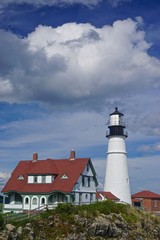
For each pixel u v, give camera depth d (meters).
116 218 56.94
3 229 44.19
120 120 85.12
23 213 52.31
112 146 84.62
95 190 74.06
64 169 71.25
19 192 70.00
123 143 85.06
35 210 53.56
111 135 85.12
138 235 57.03
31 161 76.75
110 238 53.03
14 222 47.12
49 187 68.62
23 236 45.12
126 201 82.12
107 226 53.03
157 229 62.88
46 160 73.50
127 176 84.00
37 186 69.94
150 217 64.81
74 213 52.91
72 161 72.81
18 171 75.38
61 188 67.06
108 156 85.12
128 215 60.28
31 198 69.19
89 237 50.50
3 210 71.19
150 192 98.69
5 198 72.94
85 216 52.94
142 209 69.12
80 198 69.00
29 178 71.62
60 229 49.22
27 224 47.62
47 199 67.81
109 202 61.09
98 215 54.94
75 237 48.78
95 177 74.06
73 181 67.75
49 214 51.09
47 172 69.94
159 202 97.06
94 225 51.75
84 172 71.06
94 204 58.84
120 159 83.88
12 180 73.56
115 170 83.31
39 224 48.66
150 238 59.25
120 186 82.44
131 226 57.56
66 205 53.16
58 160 74.31
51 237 47.56
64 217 51.19
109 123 85.75
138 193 98.69
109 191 82.69
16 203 71.25
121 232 54.91
